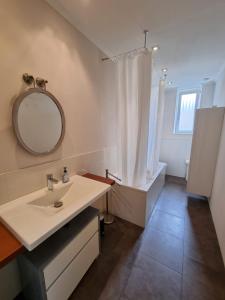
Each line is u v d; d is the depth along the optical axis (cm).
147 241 169
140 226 194
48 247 96
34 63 110
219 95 263
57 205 120
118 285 122
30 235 74
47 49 119
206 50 187
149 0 113
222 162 192
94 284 123
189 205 246
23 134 105
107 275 130
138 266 138
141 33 154
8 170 100
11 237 77
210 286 122
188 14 127
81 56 154
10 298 110
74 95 150
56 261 93
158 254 152
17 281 113
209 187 244
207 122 230
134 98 180
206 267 138
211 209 225
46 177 127
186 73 267
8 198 102
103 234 177
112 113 220
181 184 333
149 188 195
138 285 122
